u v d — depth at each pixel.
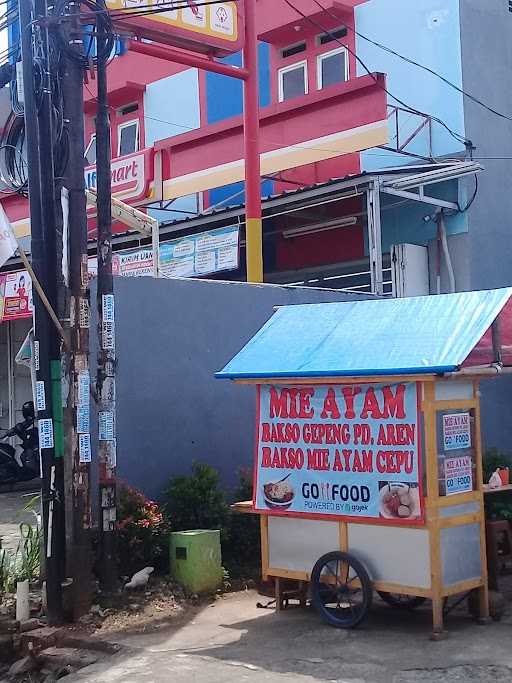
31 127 7.27
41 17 7.14
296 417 6.71
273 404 6.86
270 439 6.87
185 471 8.61
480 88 12.48
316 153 11.89
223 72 10.66
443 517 6.05
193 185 12.88
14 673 6.37
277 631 6.44
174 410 8.58
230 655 5.93
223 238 11.65
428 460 6.01
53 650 6.43
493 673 5.29
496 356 6.21
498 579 7.43
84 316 7.18
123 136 17.03
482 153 12.36
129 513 7.61
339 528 6.46
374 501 6.24
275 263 14.04
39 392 7.09
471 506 6.31
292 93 14.57
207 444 8.82
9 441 15.88
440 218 12.15
